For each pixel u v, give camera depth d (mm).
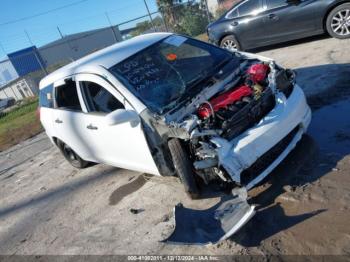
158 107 4125
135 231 4254
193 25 21688
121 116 3984
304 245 3176
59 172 7168
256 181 3725
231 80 4406
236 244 3471
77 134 5582
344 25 8219
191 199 4266
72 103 5539
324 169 4016
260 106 3889
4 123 17250
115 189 5477
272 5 9180
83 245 4387
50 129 6402
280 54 9141
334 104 5363
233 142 3695
